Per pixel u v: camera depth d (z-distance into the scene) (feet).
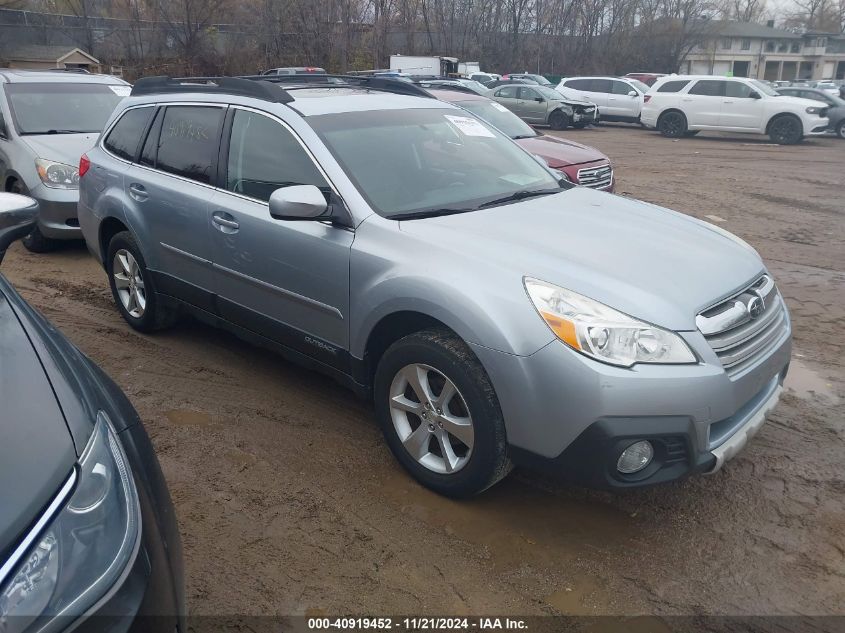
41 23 128.67
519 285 9.75
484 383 9.92
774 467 12.13
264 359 16.31
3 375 6.47
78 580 5.27
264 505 10.94
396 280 10.71
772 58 276.00
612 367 9.09
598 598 9.14
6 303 7.63
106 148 17.67
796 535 10.38
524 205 12.71
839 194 39.88
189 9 122.31
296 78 16.46
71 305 19.89
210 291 14.60
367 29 139.74
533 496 11.27
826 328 18.92
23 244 26.18
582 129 82.58
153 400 14.25
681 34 184.44
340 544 10.09
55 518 5.44
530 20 167.63
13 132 25.63
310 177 12.41
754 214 34.35
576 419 9.20
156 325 17.12
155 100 16.40
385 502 11.05
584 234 11.37
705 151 60.75
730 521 10.70
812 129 65.21
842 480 11.75
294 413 13.80
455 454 10.86
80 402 6.54
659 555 9.95
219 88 14.83
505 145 15.49
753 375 10.18
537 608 8.96
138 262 16.46
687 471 9.52
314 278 12.09
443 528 10.44
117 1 130.93
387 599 9.09
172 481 11.52
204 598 9.04
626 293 9.57
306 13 131.23
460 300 9.95
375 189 12.08
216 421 13.46
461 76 106.52
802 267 24.81
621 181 44.32
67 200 24.07
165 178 15.39
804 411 14.24
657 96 72.38
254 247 13.07
